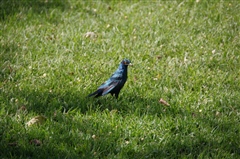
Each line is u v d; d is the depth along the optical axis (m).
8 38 14.35
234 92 11.76
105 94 10.86
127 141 9.67
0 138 9.48
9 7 16.78
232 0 17.55
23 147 9.13
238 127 10.28
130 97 11.46
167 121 10.29
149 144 9.48
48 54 13.55
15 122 9.95
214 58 13.44
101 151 9.20
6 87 11.56
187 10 16.70
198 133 9.98
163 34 14.94
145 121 10.31
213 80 12.34
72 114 10.57
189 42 14.44
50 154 8.99
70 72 12.45
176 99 11.30
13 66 12.68
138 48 14.06
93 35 14.76
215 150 9.41
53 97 11.27
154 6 17.17
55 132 9.65
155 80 12.28
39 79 12.09
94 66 12.87
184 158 9.05
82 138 9.53
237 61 13.44
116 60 13.32
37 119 10.00
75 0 17.58
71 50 13.77
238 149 9.55
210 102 11.24
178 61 13.36
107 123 10.19
